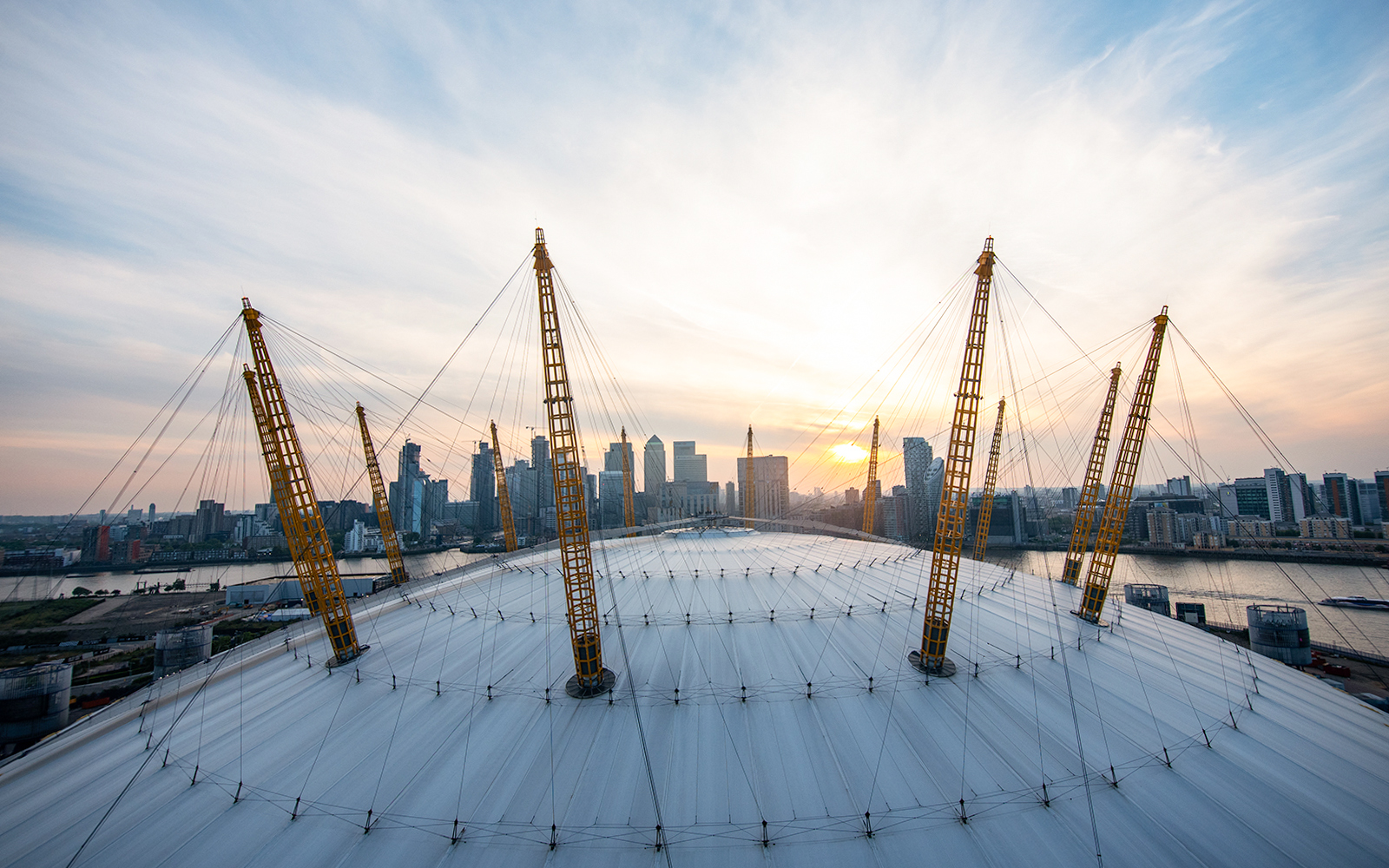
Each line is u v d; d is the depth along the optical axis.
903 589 70.06
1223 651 65.38
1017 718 48.88
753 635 58.03
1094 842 38.84
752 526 117.31
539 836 39.09
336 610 61.00
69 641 173.12
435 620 68.19
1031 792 42.06
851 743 45.22
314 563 73.94
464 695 52.41
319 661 62.53
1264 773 45.12
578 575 53.34
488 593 74.00
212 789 45.09
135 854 40.09
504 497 164.12
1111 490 73.25
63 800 46.12
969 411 57.06
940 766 43.69
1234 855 38.22
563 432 55.50
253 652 67.12
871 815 40.00
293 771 45.72
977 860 37.53
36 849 41.16
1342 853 38.59
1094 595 70.62
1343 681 124.31
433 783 43.22
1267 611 129.25
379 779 43.88
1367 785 44.81
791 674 52.25
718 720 47.34
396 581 133.75
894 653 56.25
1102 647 62.25
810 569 74.31
